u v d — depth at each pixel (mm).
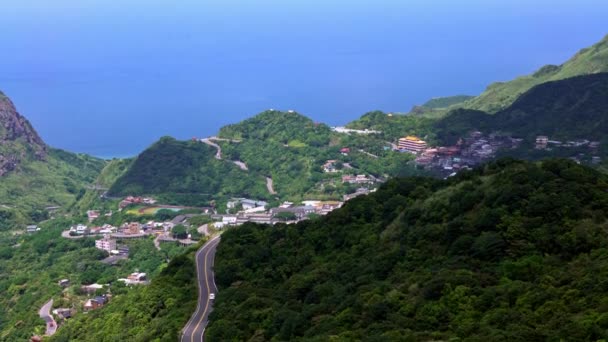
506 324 155625
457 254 198500
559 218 192500
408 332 162750
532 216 195750
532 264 178625
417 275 191375
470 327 157250
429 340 158750
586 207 196500
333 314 192250
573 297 158000
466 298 170375
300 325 193875
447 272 183250
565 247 183000
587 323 143250
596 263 169875
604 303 149375
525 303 161375
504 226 195625
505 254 189625
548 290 162375
